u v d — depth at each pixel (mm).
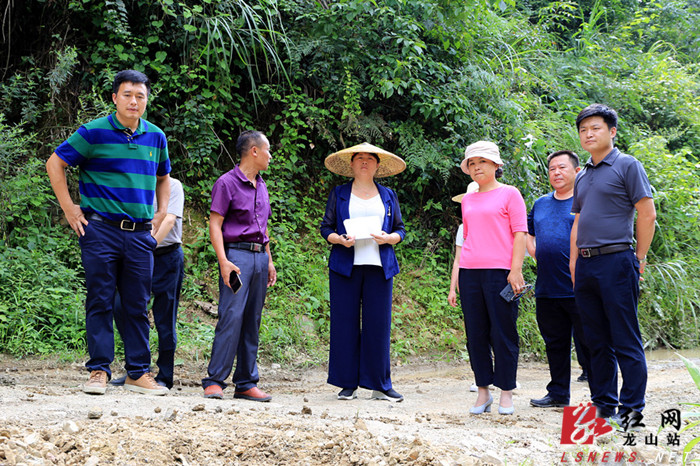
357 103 7926
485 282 3910
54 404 3107
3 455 2143
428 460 2436
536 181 8617
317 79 8195
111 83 6973
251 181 4242
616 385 3682
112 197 3762
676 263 9102
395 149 8812
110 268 3762
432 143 8406
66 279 6219
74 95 7320
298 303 7203
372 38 8047
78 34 7531
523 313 8008
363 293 4574
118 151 3779
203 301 6914
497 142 8430
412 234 8523
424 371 6523
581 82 11344
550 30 13602
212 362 4008
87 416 2869
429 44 8570
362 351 4531
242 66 7738
